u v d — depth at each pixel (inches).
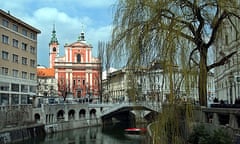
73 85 5068.9
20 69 2933.1
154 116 648.4
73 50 5147.6
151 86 663.1
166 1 650.8
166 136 613.3
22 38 2987.2
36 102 3211.1
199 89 650.2
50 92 5036.9
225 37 761.6
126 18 696.4
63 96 4343.0
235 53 781.3
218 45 755.4
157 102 650.8
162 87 638.5
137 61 671.1
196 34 680.4
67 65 5103.3
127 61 687.7
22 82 2962.6
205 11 712.4
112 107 3339.1
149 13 658.8
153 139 614.9
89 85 4785.9
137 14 682.2
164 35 626.5
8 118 2251.5
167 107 616.4
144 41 660.1
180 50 619.5
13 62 2810.0
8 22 2738.7
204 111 735.1
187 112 611.5
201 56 674.2
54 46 6131.9
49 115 2827.3
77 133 2743.6
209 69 753.6
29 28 3085.6
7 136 1925.4
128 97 702.5
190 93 612.4
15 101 2824.8
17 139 2068.2
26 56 3061.0
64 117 3107.8
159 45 635.5
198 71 644.7
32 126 2362.2
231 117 704.4
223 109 738.8
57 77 5103.3
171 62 612.7
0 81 2588.6
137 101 689.0
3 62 2645.2
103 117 3499.0
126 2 702.5
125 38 694.5
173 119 612.4
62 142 2187.5
